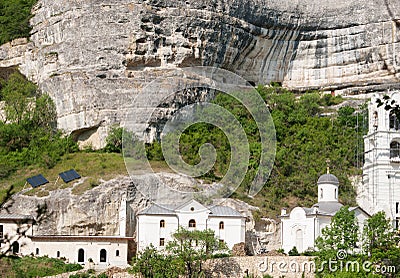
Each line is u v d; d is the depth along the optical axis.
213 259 104.31
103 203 117.62
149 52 154.38
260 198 126.44
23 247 110.62
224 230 113.31
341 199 131.75
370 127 133.38
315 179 136.38
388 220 108.88
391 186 129.12
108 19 155.00
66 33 157.62
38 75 161.88
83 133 149.75
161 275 101.31
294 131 151.38
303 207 121.44
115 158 133.88
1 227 110.94
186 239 105.12
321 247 105.44
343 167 140.12
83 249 111.31
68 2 159.12
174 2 157.50
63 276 101.81
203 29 158.62
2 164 134.62
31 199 117.12
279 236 119.62
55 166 133.00
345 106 160.12
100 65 152.50
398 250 101.81
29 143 143.75
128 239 112.19
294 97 164.62
